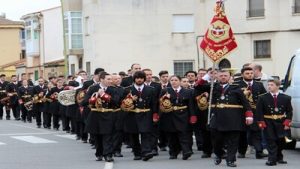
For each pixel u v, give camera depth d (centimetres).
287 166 1457
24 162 1594
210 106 1529
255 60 4819
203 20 5069
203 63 5038
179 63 5106
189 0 5075
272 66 4750
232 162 1462
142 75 1606
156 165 1512
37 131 2633
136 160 1625
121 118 1620
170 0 5078
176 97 1605
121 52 5069
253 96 1611
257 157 1608
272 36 4750
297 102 1641
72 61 5738
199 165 1500
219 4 1797
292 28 4656
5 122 3269
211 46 1783
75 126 2366
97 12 5072
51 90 2711
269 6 4719
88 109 1977
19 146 2016
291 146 1841
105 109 1570
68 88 2444
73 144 2069
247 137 1625
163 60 5091
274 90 1483
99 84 1602
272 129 1471
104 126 1566
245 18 4819
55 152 1830
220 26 1781
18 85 3478
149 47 5088
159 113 1612
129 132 1614
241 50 4859
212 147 1653
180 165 1505
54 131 2630
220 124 1463
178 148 1652
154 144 1681
